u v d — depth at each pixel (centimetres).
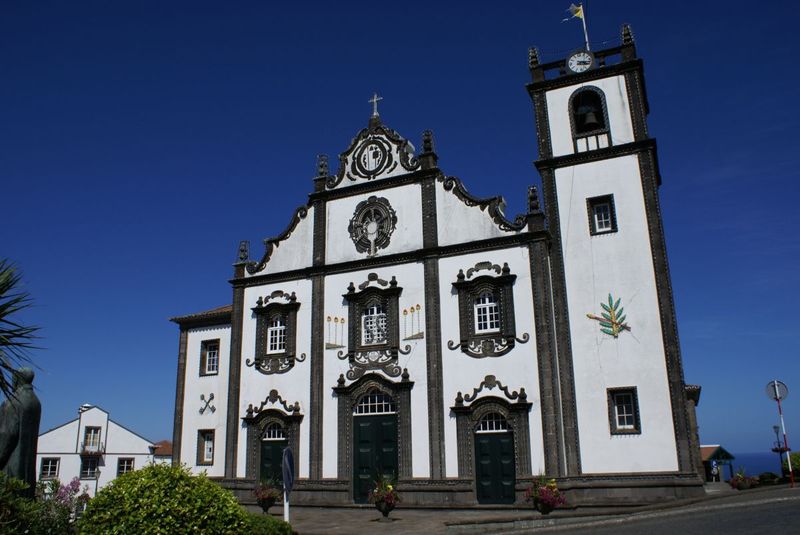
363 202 3123
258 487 2881
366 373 2878
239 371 3219
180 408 3456
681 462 2420
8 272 976
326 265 3119
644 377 2545
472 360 2698
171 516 1251
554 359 2608
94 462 5753
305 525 2242
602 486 2491
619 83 2888
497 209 2809
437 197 2958
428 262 2875
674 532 1559
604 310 2661
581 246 2762
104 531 1227
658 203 2691
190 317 3556
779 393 2555
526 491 2467
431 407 2712
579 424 2589
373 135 3192
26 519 1041
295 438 2972
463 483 2584
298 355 3086
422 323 2831
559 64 3033
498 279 2706
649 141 2748
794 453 2775
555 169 2888
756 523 1574
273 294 3234
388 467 2772
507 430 2597
